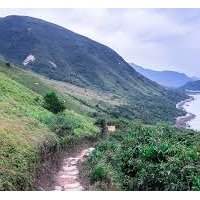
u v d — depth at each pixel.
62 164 29.09
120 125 78.25
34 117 38.66
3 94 46.06
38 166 21.44
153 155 23.72
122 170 24.69
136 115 176.75
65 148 35.81
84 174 24.28
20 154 19.62
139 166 23.22
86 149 42.72
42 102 56.56
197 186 17.92
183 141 30.34
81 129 53.59
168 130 37.69
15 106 39.94
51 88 122.00
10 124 26.33
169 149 23.81
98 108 157.00
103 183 20.91
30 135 25.31
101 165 24.02
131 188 21.16
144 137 33.75
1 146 19.50
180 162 21.14
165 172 20.02
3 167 16.73
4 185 15.06
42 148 24.14
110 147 35.88
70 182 22.69
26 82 109.12
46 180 21.66
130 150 27.09
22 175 17.22
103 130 70.06
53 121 41.91
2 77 58.72
